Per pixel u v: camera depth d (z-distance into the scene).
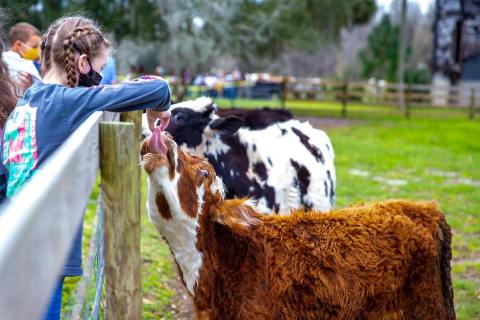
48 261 1.33
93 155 2.31
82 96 2.60
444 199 9.27
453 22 30.11
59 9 13.27
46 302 1.31
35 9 13.20
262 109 6.95
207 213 2.95
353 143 15.41
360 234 3.17
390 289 3.15
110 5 16.78
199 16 24.50
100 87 2.65
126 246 2.62
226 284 2.95
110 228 2.59
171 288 5.46
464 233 7.46
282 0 27.00
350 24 30.45
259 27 26.20
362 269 3.08
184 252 2.95
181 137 4.98
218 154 5.00
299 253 3.04
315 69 56.94
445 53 30.41
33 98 2.64
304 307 3.00
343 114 24.33
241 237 2.99
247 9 26.69
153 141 2.77
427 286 3.26
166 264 6.00
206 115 5.03
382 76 48.47
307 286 3.00
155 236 6.81
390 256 3.15
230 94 28.97
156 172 2.76
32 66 5.06
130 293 2.65
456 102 29.36
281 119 6.62
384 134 17.66
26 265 1.11
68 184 1.65
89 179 2.18
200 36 24.77
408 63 55.38
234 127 4.95
